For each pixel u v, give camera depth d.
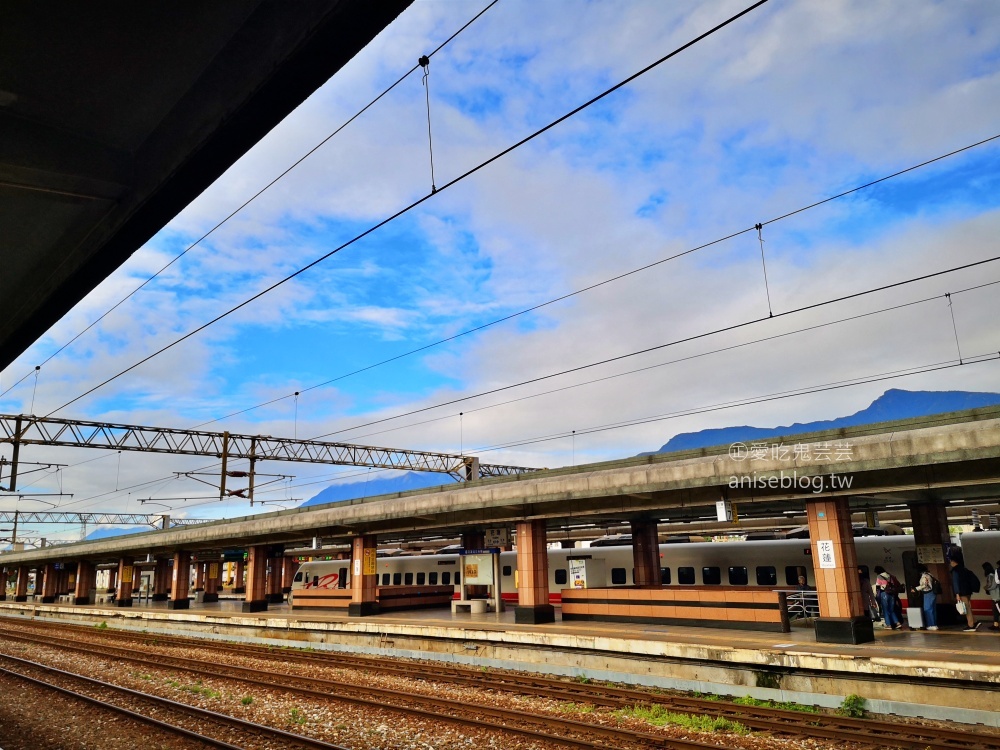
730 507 19.31
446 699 15.95
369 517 28.69
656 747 11.90
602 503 22.23
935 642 16.64
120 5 6.20
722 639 18.20
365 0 5.55
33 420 28.62
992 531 22.12
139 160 8.28
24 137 7.69
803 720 13.33
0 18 6.29
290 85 6.45
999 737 11.41
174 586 44.66
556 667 19.94
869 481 16.97
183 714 15.41
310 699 16.77
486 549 29.81
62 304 10.69
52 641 31.75
